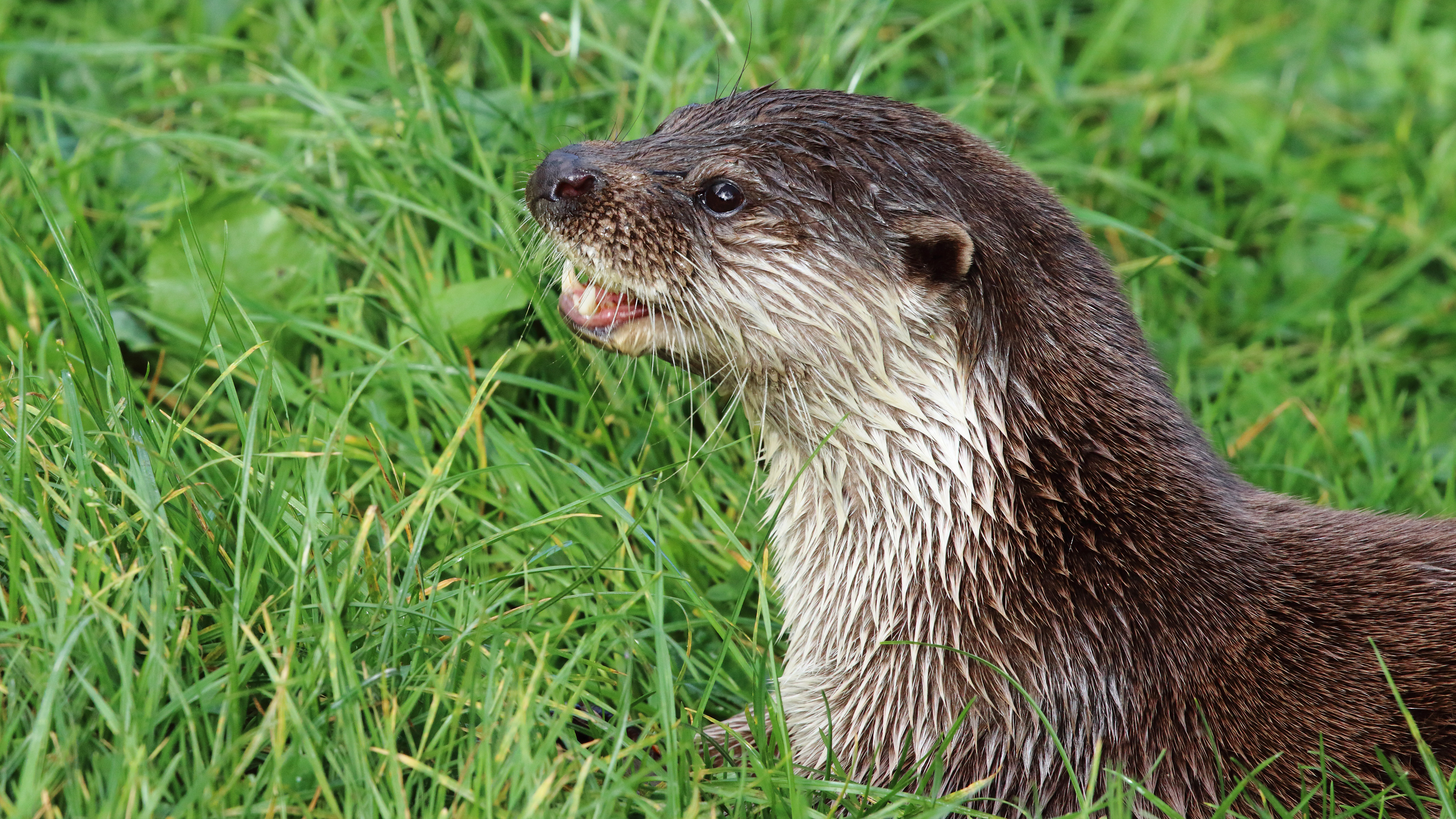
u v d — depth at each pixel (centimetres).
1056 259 1066
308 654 909
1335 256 1819
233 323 1100
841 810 1027
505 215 1359
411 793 885
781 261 1029
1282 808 946
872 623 1058
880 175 1033
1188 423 1123
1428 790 969
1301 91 1958
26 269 1279
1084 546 1016
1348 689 998
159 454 943
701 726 991
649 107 1566
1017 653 1009
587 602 1116
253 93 1519
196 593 916
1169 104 1867
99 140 1511
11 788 813
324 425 1234
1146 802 990
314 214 1445
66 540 870
